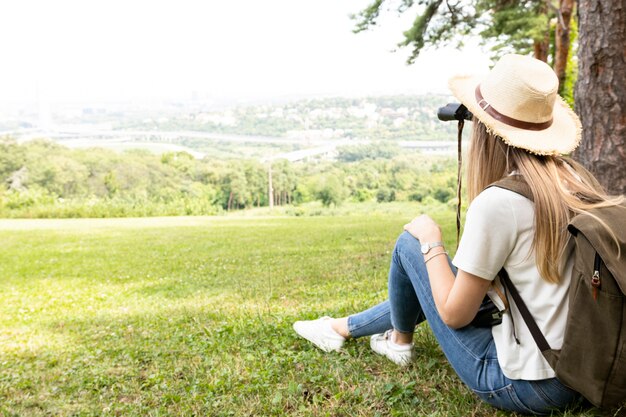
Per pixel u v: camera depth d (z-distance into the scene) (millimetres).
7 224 31078
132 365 3557
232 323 4266
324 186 80438
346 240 13703
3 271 11594
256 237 16984
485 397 2018
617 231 1623
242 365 3105
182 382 3008
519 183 1806
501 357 1892
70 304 7219
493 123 1856
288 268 8586
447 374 2639
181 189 79312
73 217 56875
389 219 26516
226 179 82062
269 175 82562
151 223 29922
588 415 1947
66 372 3598
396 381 2574
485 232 1784
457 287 1862
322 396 2551
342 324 2990
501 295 1854
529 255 1775
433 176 80500
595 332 1635
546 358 1785
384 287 5582
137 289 8203
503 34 13133
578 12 4359
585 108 4316
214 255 12375
